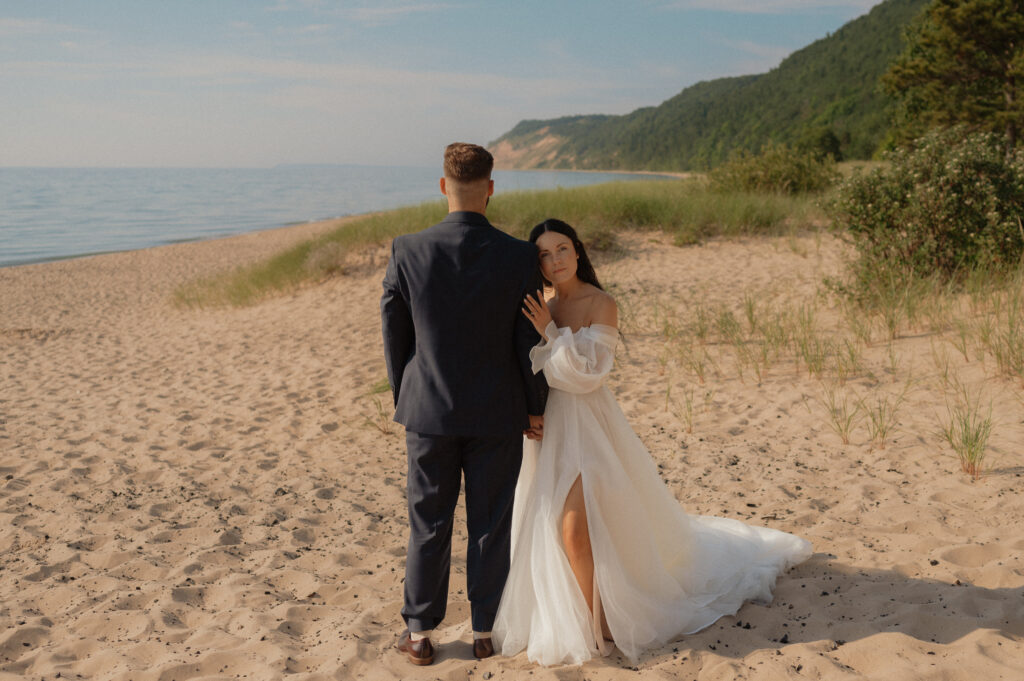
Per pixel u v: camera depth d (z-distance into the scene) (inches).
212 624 118.6
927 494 150.6
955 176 290.5
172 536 160.4
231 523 167.0
